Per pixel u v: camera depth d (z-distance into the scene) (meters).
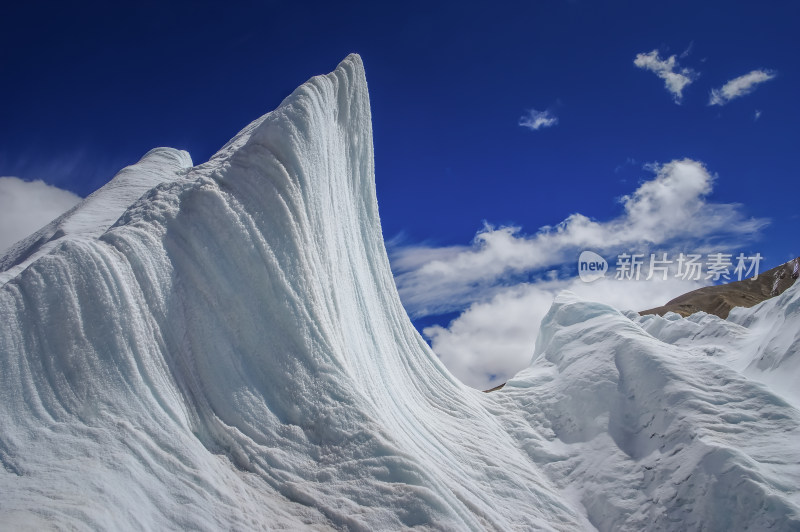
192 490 6.18
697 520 8.22
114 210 14.22
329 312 9.15
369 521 6.46
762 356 12.49
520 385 13.79
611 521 8.98
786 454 8.70
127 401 6.82
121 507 5.63
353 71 12.13
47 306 7.22
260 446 7.25
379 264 12.97
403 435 9.09
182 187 9.37
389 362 11.51
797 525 7.33
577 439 11.21
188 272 8.34
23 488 5.53
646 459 9.75
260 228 8.79
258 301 8.37
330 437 7.43
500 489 9.40
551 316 16.22
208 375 7.69
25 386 6.60
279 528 6.17
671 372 10.93
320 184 9.99
